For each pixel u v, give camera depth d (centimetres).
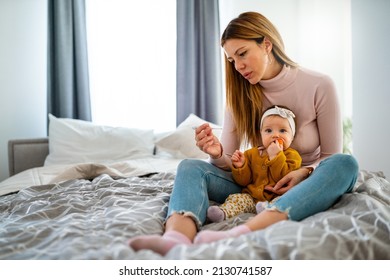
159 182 151
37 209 115
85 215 106
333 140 123
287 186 105
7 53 279
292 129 120
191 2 297
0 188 170
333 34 324
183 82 299
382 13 218
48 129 272
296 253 64
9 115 281
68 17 277
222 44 122
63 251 70
